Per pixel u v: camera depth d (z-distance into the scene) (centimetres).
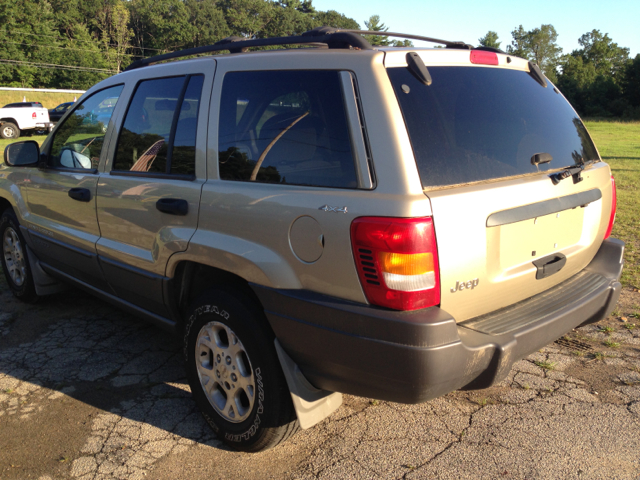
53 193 377
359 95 212
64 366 347
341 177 211
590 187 269
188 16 10156
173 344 381
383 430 274
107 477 243
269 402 237
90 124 353
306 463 250
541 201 234
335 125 217
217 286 259
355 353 205
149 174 295
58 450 263
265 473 244
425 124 210
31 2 6675
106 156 332
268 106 243
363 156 206
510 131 241
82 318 429
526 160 241
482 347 204
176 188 273
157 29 10050
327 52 230
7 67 6316
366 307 201
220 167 257
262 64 252
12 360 356
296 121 231
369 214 196
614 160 1491
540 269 242
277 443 249
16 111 2377
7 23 6281
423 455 253
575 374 323
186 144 276
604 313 272
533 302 245
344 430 276
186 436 274
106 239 332
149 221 291
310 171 222
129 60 8856
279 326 227
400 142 201
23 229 423
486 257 214
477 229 207
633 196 923
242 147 250
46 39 6744
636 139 2364
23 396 312
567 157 267
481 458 249
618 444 256
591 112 6056
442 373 195
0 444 268
